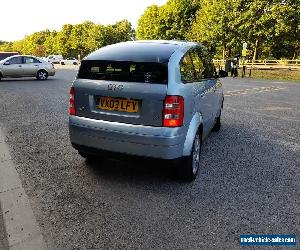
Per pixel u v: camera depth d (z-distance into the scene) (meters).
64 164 4.51
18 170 4.27
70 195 3.58
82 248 2.65
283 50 43.66
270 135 6.28
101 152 3.77
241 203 3.46
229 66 5.98
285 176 4.23
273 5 32.69
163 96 3.38
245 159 4.86
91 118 3.78
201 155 5.01
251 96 12.27
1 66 16.70
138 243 2.72
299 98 11.95
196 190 3.75
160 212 3.23
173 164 3.54
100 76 3.73
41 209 3.26
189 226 2.99
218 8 36.69
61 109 8.62
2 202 3.40
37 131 6.28
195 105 3.88
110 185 3.84
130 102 3.54
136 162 3.62
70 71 29.09
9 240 2.75
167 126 3.41
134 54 3.75
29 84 15.38
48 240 2.75
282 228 3.00
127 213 3.20
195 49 4.52
